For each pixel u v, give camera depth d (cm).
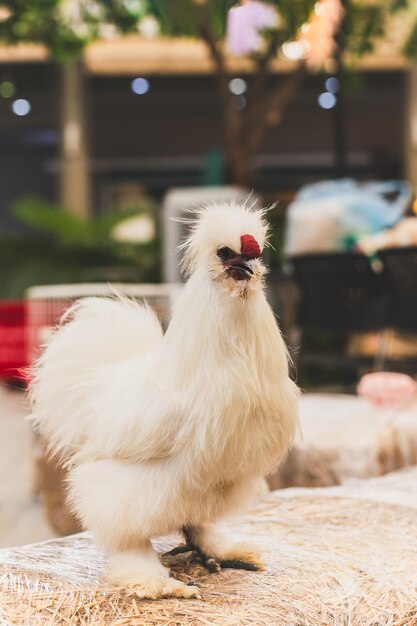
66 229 1004
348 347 646
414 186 1484
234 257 161
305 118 1806
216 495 177
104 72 1545
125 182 1870
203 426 161
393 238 604
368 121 1794
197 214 183
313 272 575
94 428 178
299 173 1842
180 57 1410
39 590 175
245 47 562
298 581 185
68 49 669
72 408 186
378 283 537
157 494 169
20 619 162
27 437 623
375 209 652
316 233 651
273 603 173
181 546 203
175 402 163
